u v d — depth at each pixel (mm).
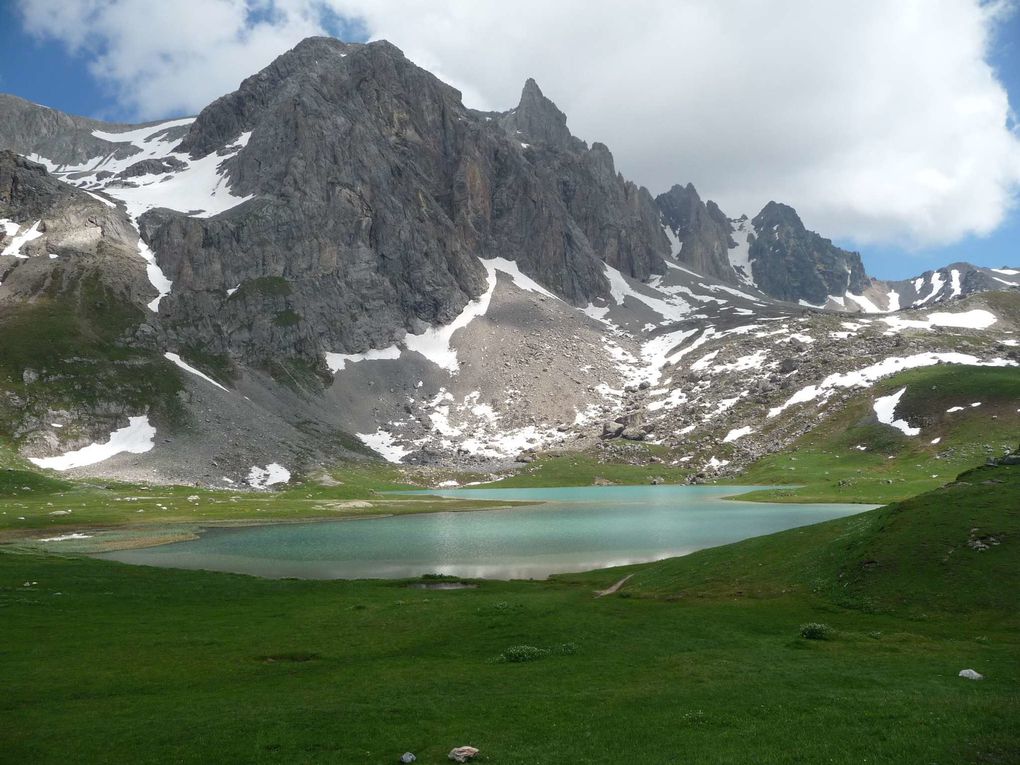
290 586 68125
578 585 66812
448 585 68750
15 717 28406
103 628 47469
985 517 49375
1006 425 186375
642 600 54844
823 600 48531
